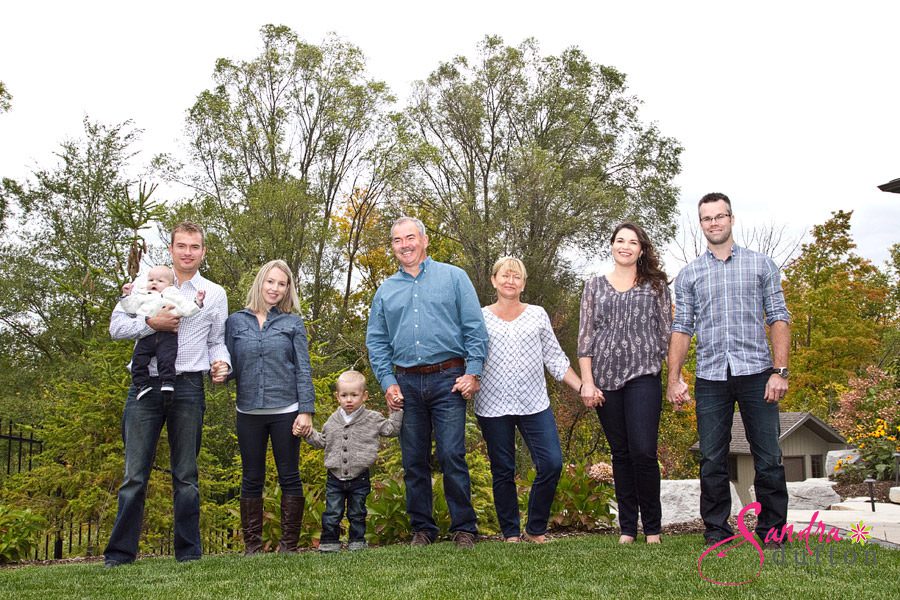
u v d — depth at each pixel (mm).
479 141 28047
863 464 10602
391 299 5008
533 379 5070
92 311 8266
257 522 5016
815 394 27734
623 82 28469
